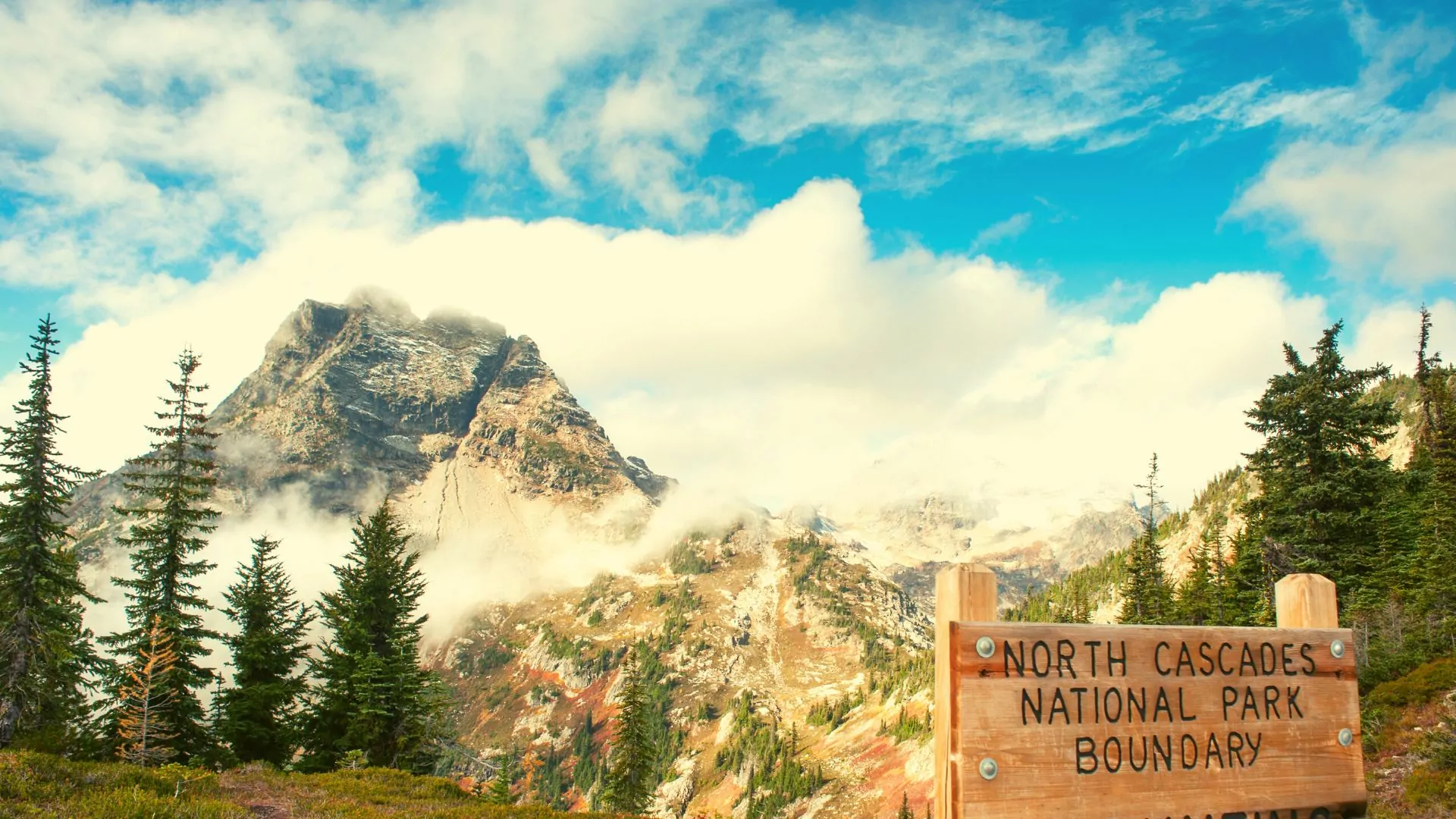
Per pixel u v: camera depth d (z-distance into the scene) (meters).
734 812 180.88
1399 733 23.20
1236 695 5.11
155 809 17.81
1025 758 4.53
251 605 43.00
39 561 33.25
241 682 41.75
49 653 33.31
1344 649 5.45
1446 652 29.05
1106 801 4.64
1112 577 156.88
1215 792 4.91
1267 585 42.97
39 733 32.72
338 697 42.69
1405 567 37.88
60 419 33.91
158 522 38.09
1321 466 37.53
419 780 32.00
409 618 46.62
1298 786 5.13
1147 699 4.86
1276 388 38.72
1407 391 88.75
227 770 32.16
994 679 4.57
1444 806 18.81
